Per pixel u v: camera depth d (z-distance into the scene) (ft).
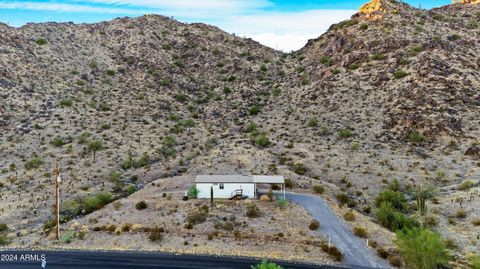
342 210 195.42
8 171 249.14
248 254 149.89
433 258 138.10
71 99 383.65
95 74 460.14
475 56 402.93
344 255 149.79
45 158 271.90
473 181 229.25
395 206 206.49
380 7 526.98
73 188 228.22
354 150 291.38
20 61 408.46
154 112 401.90
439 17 523.29
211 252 151.53
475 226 181.27
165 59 550.77
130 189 230.48
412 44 419.95
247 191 204.54
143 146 310.24
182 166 270.67
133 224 175.94
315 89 426.51
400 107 336.49
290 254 150.10
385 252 149.69
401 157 274.77
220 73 544.62
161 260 143.84
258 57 598.34
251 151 289.74
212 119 406.82
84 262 142.00
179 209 189.88
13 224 183.83
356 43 460.96
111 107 392.06
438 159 266.77
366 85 393.70
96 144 288.92
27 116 333.21
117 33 588.50
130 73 489.67
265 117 398.42
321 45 534.37
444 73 360.48
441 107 319.06
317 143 312.29
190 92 485.15
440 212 198.90
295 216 182.80
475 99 329.72
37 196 215.10
